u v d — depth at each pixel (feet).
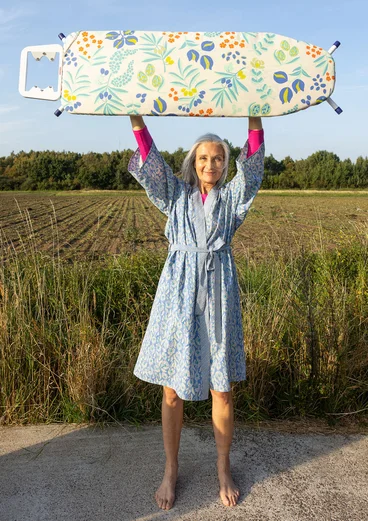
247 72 7.09
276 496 7.33
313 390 10.05
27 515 6.86
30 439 8.87
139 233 47.32
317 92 7.16
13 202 118.32
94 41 7.13
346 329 10.46
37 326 10.60
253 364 10.01
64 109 7.09
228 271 7.18
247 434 9.15
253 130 7.29
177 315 6.95
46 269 14.08
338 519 6.84
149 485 7.56
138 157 7.16
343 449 8.68
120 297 14.35
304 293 10.97
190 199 7.20
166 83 7.05
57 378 10.21
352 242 19.52
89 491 7.39
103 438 8.91
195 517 6.86
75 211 86.02
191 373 6.86
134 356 10.42
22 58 7.09
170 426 7.29
